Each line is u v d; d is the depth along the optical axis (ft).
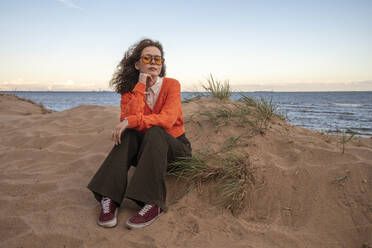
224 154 8.14
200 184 7.27
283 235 5.64
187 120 10.70
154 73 7.14
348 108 89.20
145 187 6.01
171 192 7.32
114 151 6.42
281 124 10.76
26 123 15.72
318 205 6.40
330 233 5.74
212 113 10.83
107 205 6.08
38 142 11.75
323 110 75.25
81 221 6.02
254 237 5.63
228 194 6.70
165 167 6.29
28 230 5.54
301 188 6.89
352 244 5.47
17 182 7.93
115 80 7.85
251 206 6.69
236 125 9.93
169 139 6.64
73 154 10.31
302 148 8.41
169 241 5.39
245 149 8.42
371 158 7.53
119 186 6.22
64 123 14.74
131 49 7.71
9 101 33.63
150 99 7.32
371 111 71.41
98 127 13.23
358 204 6.23
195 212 6.52
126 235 5.57
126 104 7.52
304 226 5.97
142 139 6.93
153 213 6.02
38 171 8.89
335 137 9.95
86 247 5.12
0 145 11.91
